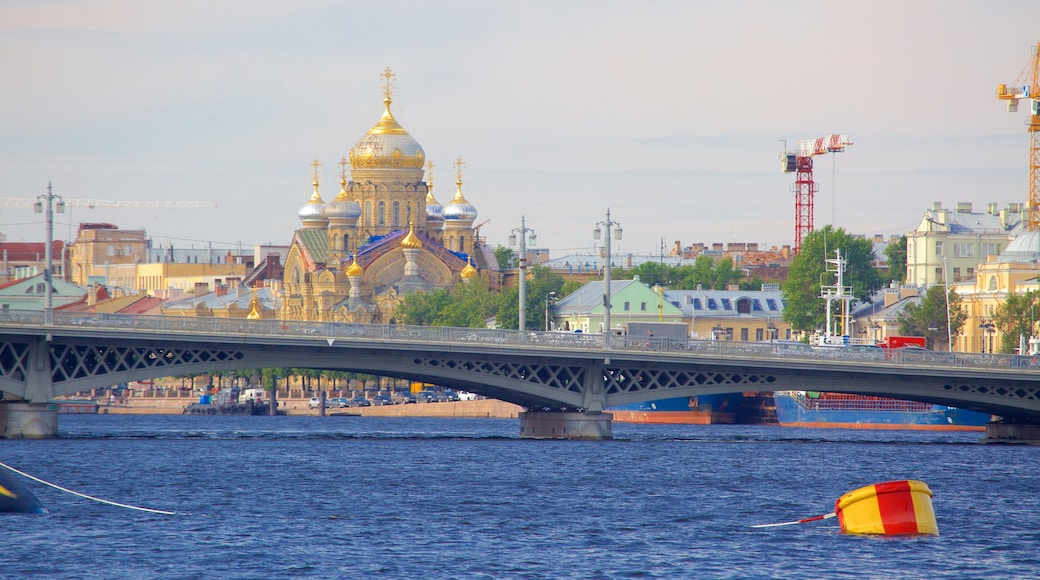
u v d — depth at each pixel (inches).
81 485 6993.1
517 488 6973.4
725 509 6210.6
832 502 6476.4
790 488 7052.2
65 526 5565.9
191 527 5575.8
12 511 5900.6
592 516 5969.5
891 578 4650.6
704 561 4899.1
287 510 6107.3
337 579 4591.5
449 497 6594.5
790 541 5300.2
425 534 5447.8
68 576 4601.4
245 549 5078.7
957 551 5113.2
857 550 5113.2
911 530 5447.8
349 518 5871.1
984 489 7091.5
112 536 5324.8
